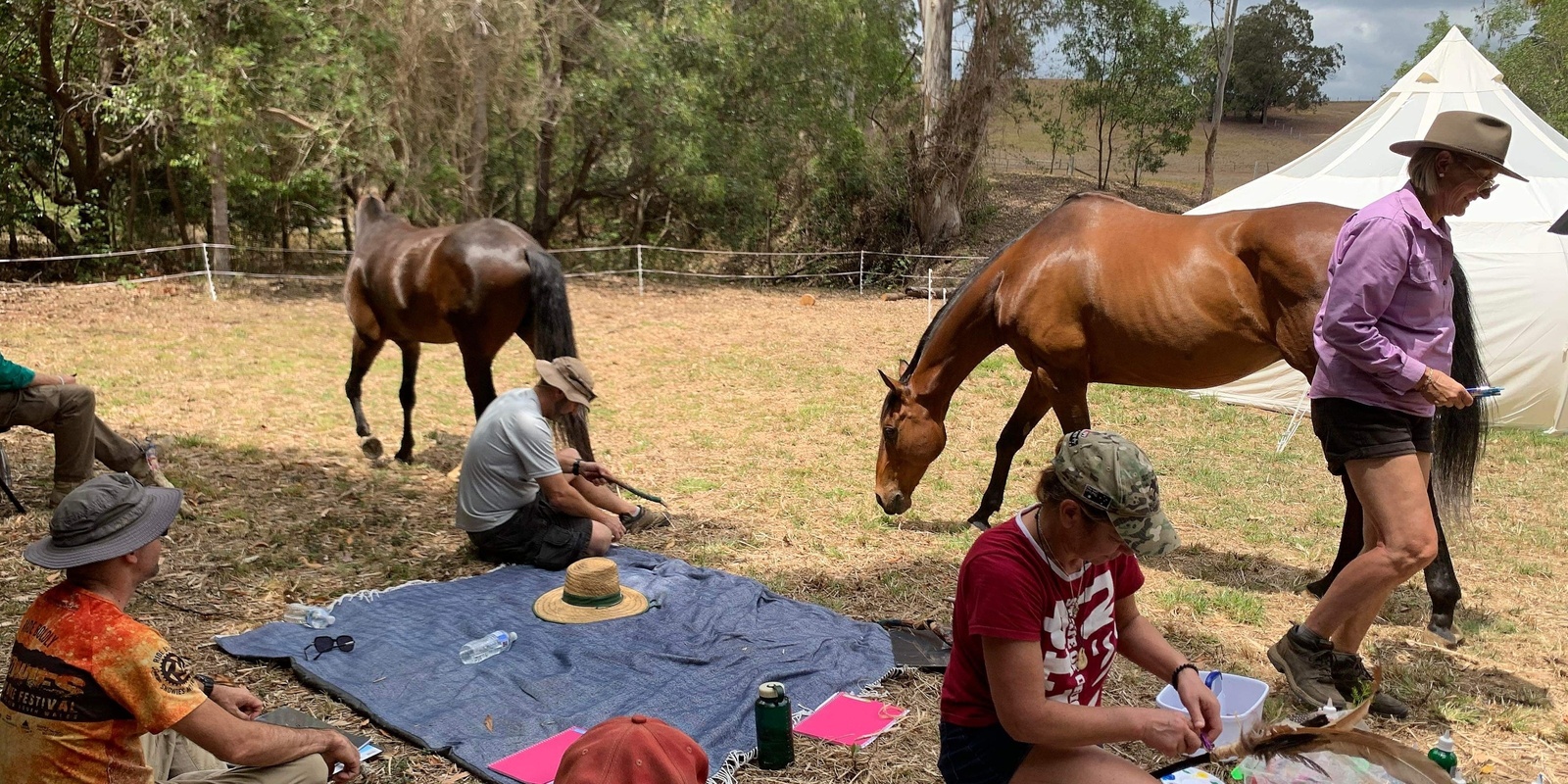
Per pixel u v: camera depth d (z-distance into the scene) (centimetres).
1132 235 487
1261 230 439
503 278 599
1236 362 462
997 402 946
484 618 422
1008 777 221
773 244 2183
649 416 873
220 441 726
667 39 1814
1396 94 956
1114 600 227
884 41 2091
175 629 413
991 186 2495
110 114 1457
